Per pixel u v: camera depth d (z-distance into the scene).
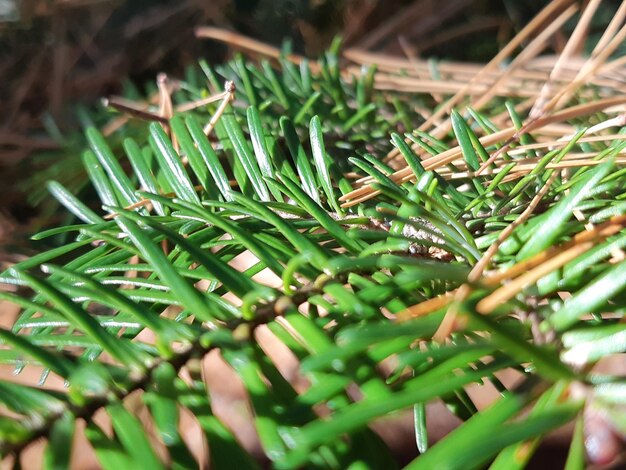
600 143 0.18
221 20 0.44
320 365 0.06
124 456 0.06
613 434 0.06
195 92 0.26
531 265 0.08
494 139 0.16
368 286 0.09
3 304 0.21
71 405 0.07
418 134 0.16
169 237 0.09
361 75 0.26
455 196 0.12
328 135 0.20
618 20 0.22
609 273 0.07
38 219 0.27
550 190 0.12
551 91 0.25
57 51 0.41
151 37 0.43
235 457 0.07
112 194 0.15
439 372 0.07
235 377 0.23
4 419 0.06
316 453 0.06
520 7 0.43
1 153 0.31
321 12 0.45
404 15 0.44
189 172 0.20
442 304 0.07
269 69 0.24
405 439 0.22
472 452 0.05
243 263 0.19
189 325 0.08
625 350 0.06
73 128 0.34
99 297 0.08
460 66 0.31
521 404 0.06
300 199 0.10
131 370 0.07
